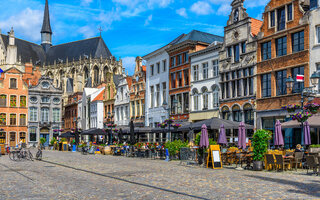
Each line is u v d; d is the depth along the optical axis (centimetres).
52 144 7494
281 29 3628
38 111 8956
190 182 1672
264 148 2241
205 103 4675
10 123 8550
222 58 4372
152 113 5906
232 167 2500
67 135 6731
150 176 1939
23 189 1494
